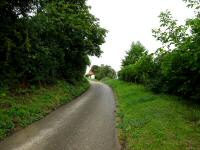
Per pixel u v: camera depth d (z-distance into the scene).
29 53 15.48
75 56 27.20
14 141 8.79
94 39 29.38
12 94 14.04
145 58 21.23
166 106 13.59
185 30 13.83
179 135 8.84
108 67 89.38
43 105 14.62
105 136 9.94
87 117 13.29
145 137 9.02
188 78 13.84
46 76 19.62
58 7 24.22
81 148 8.44
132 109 14.66
